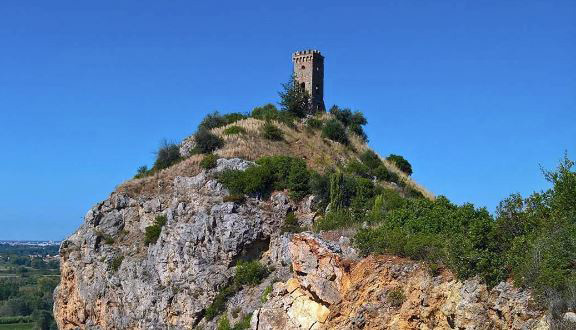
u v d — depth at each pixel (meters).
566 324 20.75
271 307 36.28
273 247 45.94
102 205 57.06
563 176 27.55
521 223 26.92
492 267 24.69
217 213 47.41
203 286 45.09
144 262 50.28
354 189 47.34
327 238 35.69
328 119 70.12
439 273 27.14
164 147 62.19
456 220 31.03
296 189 49.81
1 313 156.75
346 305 30.34
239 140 59.59
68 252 57.09
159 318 46.62
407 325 27.38
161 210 53.31
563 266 22.69
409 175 67.56
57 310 57.81
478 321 24.28
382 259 30.00
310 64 74.38
